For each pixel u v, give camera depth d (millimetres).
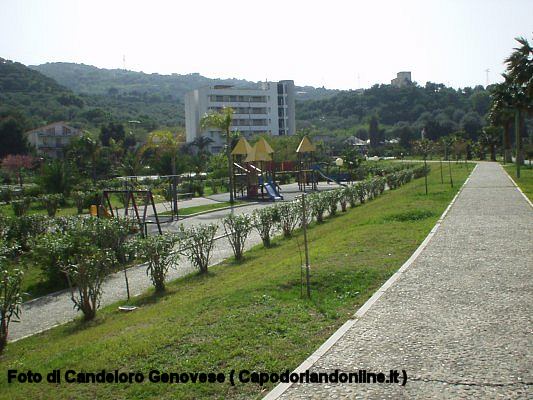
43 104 114312
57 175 37094
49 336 9258
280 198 36438
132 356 5996
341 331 6367
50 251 13047
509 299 7434
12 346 8789
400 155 92562
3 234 17781
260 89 110625
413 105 137000
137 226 19766
